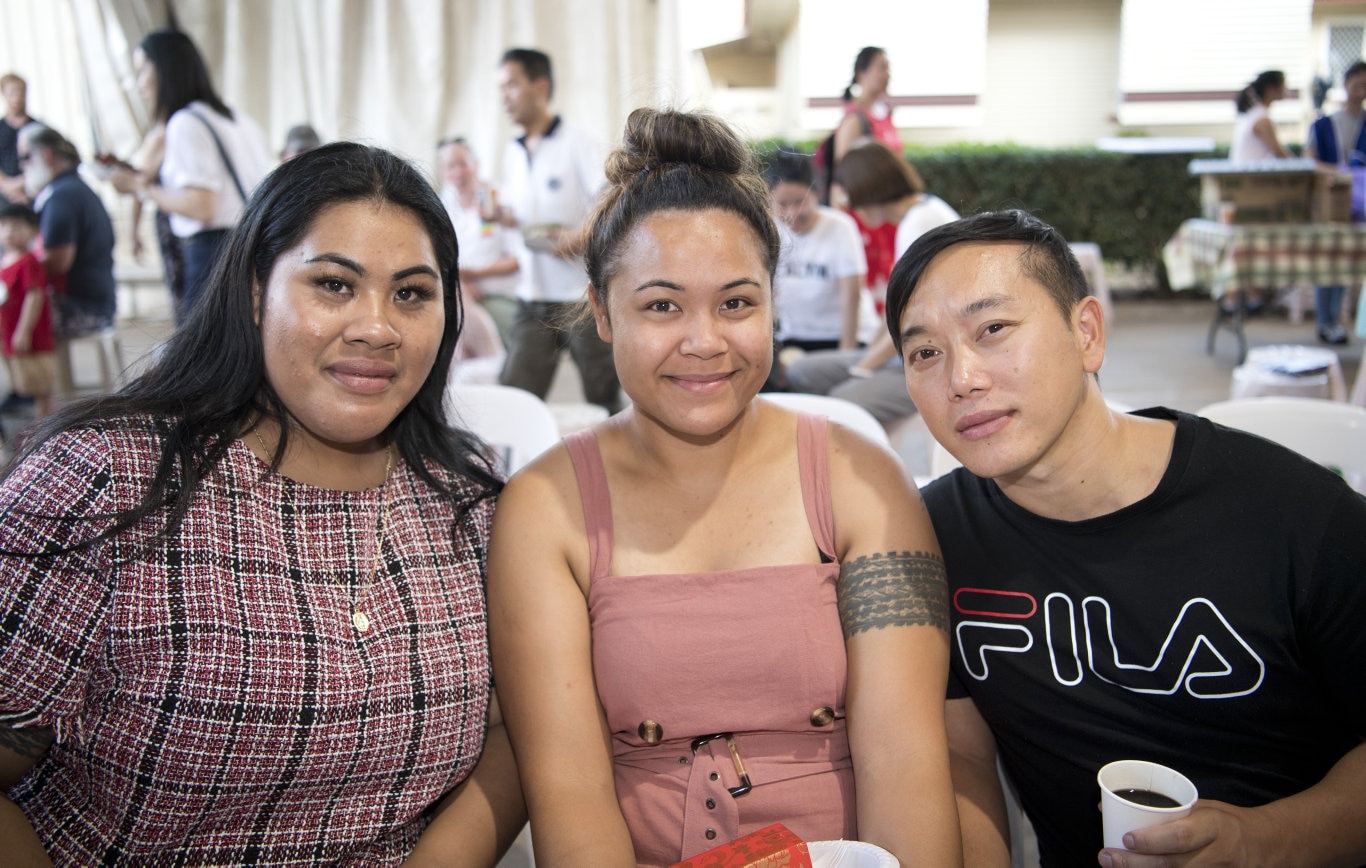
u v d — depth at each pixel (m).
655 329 1.29
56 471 1.13
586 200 4.23
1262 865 1.09
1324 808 1.15
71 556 1.09
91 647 1.11
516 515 1.38
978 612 1.35
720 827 1.27
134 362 1.41
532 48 4.50
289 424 1.28
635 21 4.48
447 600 1.31
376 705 1.21
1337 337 7.04
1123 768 1.12
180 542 1.15
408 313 1.25
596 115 4.69
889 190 3.96
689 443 1.38
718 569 1.36
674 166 1.32
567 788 1.25
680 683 1.29
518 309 4.26
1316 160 7.20
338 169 1.23
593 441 1.44
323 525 1.26
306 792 1.20
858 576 1.34
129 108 5.44
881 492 1.39
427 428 1.44
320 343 1.19
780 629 1.29
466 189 4.66
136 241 6.65
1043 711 1.31
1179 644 1.22
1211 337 6.88
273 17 5.06
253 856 1.19
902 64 10.05
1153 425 1.29
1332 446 2.14
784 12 9.68
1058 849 1.41
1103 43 10.45
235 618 1.14
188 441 1.20
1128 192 8.64
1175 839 1.03
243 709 1.12
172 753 1.10
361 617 1.23
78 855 1.15
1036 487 1.27
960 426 1.22
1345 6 11.30
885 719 1.25
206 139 4.13
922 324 1.22
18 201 5.82
